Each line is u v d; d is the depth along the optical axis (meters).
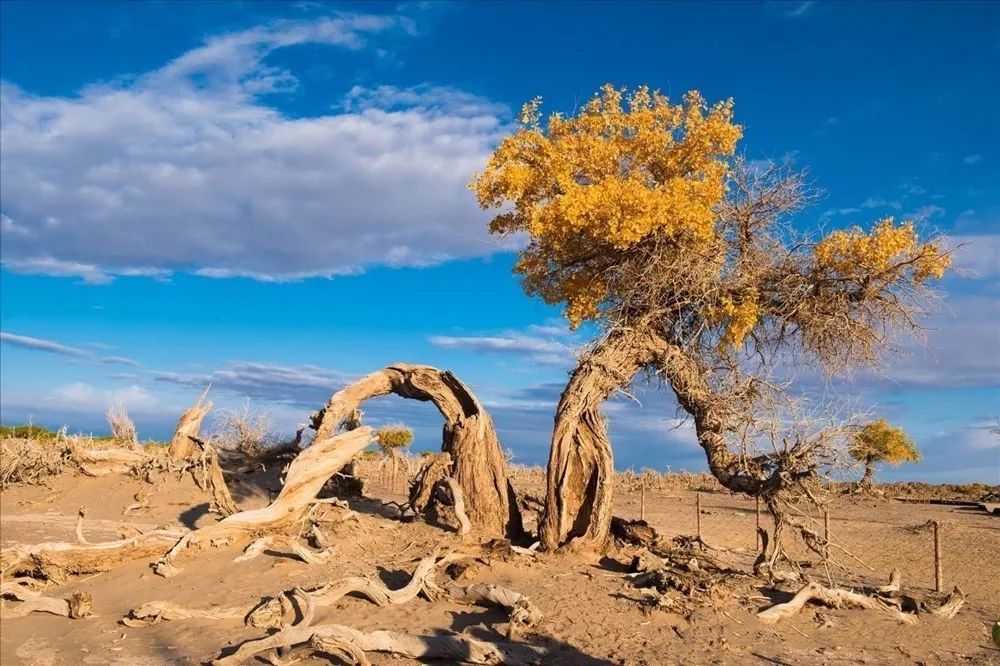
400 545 16.27
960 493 37.16
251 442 27.30
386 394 18.84
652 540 16.91
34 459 26.30
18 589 14.30
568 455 16.03
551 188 15.99
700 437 15.75
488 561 14.58
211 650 11.62
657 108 15.91
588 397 16.00
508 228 17.03
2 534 20.22
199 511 22.48
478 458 17.47
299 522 17.61
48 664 11.45
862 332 15.23
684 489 38.22
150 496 24.12
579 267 16.86
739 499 33.28
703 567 15.47
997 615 13.64
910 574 17.78
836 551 20.47
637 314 16.30
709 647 11.25
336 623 12.26
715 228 15.80
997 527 24.30
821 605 13.41
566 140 15.88
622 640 11.44
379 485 33.50
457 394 18.25
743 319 14.91
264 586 14.24
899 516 27.64
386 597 13.14
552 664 10.53
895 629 12.44
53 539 19.69
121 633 12.73
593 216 14.84
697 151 15.46
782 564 17.67
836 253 14.85
